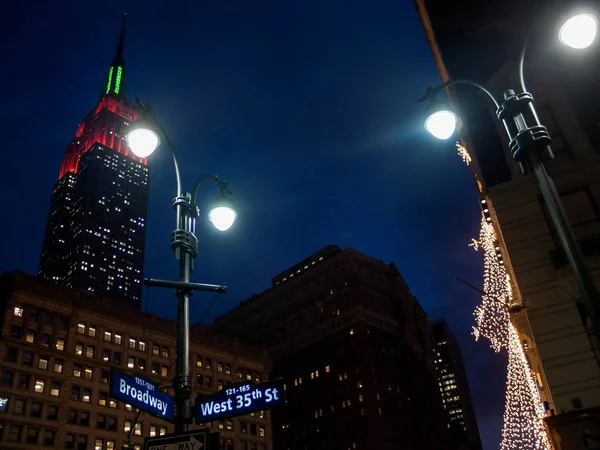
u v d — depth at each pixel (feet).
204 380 308.81
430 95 44.34
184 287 41.45
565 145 80.53
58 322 258.37
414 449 436.35
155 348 293.23
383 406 430.20
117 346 276.62
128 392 34.47
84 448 239.91
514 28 93.35
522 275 74.43
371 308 480.64
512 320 83.61
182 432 35.45
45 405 236.02
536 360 103.55
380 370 447.83
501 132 86.12
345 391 440.45
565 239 35.17
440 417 534.78
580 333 68.54
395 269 529.86
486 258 137.08
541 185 37.29
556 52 87.66
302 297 513.86
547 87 86.07
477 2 98.22
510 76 89.35
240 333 549.54
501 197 79.92
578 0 39.34
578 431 61.11
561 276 71.51
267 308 539.70
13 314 243.81
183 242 43.47
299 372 479.00
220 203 47.32
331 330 474.90
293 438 454.40
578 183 77.20
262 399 39.63
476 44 95.35
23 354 239.09
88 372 258.16
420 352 535.19
